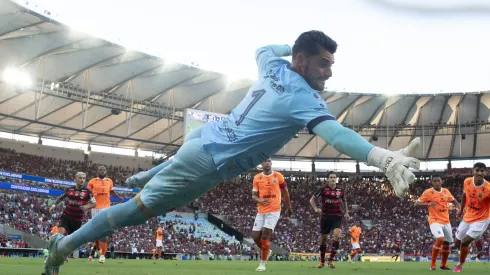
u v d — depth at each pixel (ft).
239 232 167.22
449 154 198.49
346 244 164.66
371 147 11.12
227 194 193.47
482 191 36.29
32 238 125.29
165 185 15.29
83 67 137.49
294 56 13.75
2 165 157.28
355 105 179.42
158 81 154.20
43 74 136.05
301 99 13.05
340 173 218.59
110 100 155.53
